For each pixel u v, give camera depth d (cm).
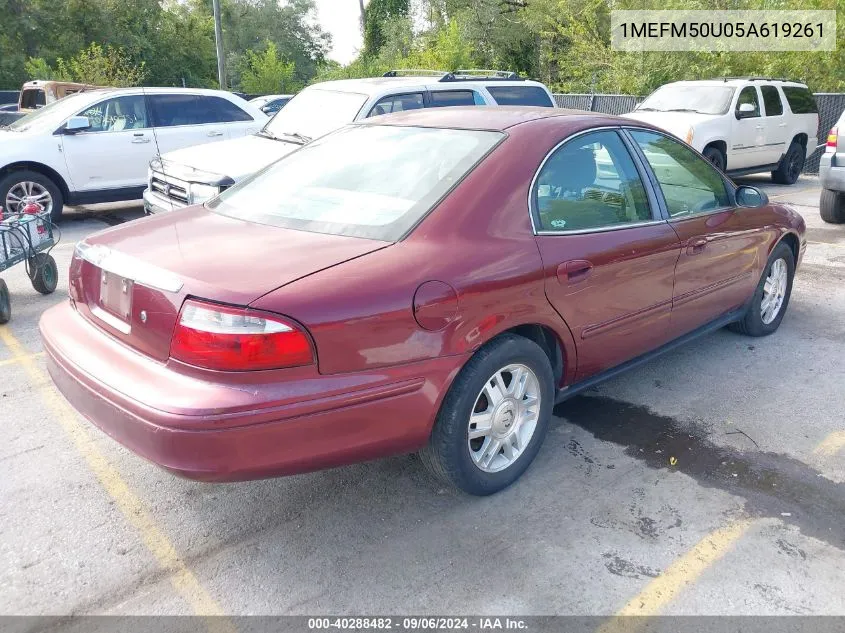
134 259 289
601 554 296
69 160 930
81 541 303
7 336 541
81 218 1035
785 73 1836
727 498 336
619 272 363
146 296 273
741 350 518
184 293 260
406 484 347
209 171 683
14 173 898
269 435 255
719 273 450
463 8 3109
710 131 1160
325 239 302
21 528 310
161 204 738
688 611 265
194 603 269
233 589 276
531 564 290
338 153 381
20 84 3034
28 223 589
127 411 263
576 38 2336
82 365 292
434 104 852
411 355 279
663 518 320
